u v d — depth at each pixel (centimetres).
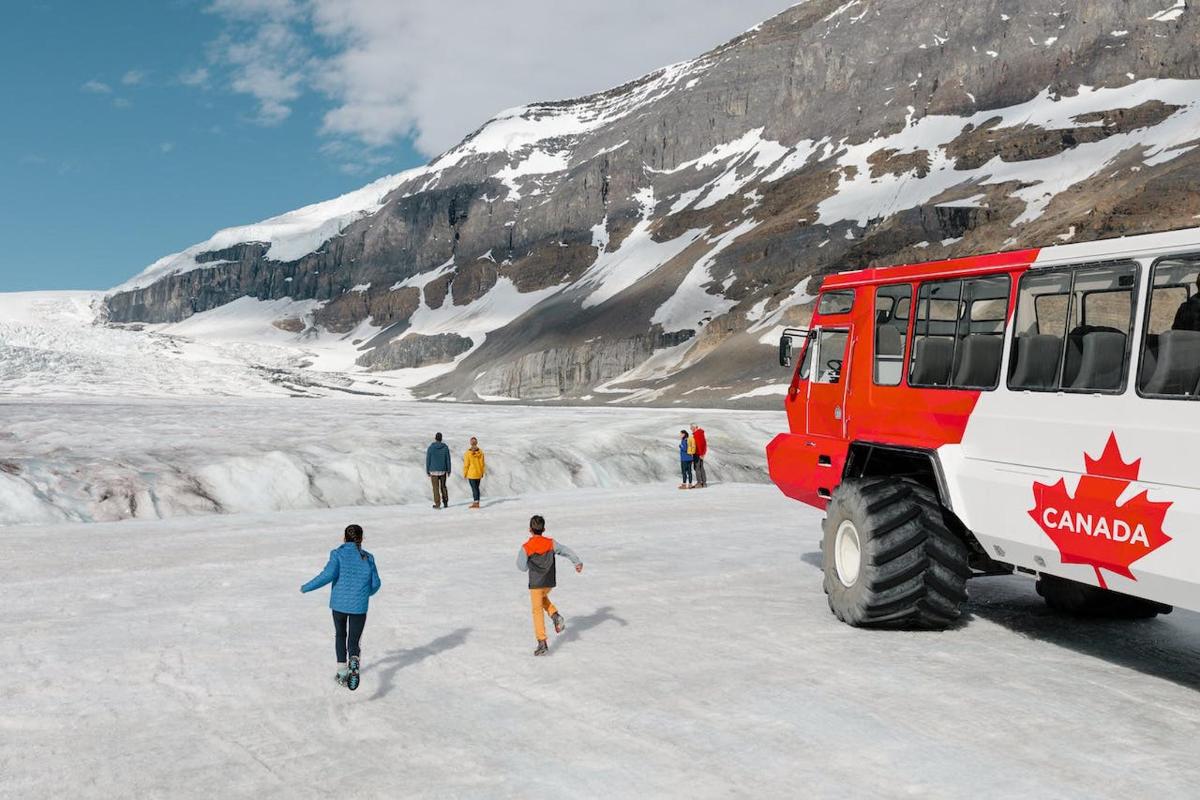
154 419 4134
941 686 613
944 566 752
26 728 563
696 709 570
